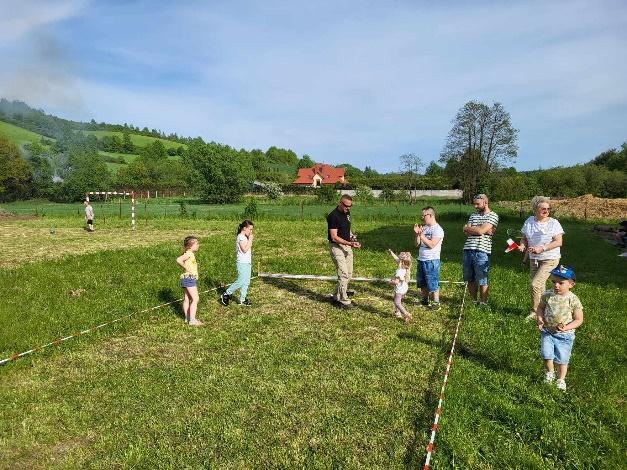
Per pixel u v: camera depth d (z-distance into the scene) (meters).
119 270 10.73
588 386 4.91
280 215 30.50
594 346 6.07
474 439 3.91
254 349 6.07
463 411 4.33
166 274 10.36
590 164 59.25
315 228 22.31
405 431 4.09
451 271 10.99
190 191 67.12
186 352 6.01
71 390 4.92
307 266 11.87
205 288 9.24
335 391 4.86
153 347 6.18
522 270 11.25
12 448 3.88
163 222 26.11
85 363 5.65
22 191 56.53
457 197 59.03
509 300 8.30
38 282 9.38
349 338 6.48
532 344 6.13
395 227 23.20
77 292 8.66
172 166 82.50
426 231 7.86
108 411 4.48
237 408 4.51
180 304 8.18
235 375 5.25
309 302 8.43
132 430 4.13
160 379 5.17
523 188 49.62
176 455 3.75
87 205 21.06
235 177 52.50
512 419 4.24
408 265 7.25
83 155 60.78
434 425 3.97
